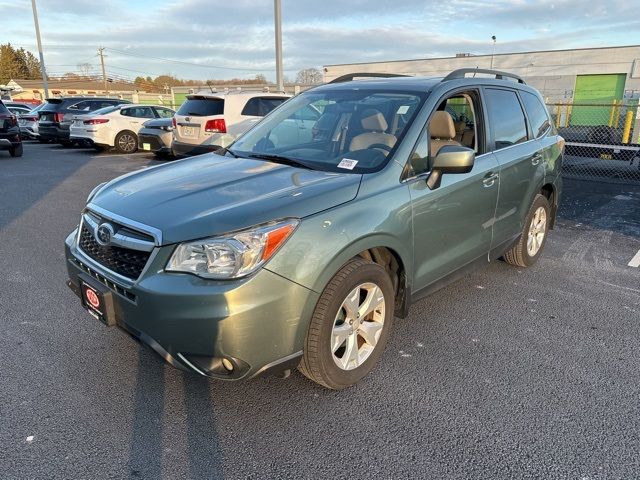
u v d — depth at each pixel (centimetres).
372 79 425
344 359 293
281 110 427
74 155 1527
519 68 3030
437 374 320
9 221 689
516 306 427
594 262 545
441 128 368
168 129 1391
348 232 271
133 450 249
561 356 344
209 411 280
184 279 239
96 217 288
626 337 373
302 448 252
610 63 2777
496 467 240
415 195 316
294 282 250
